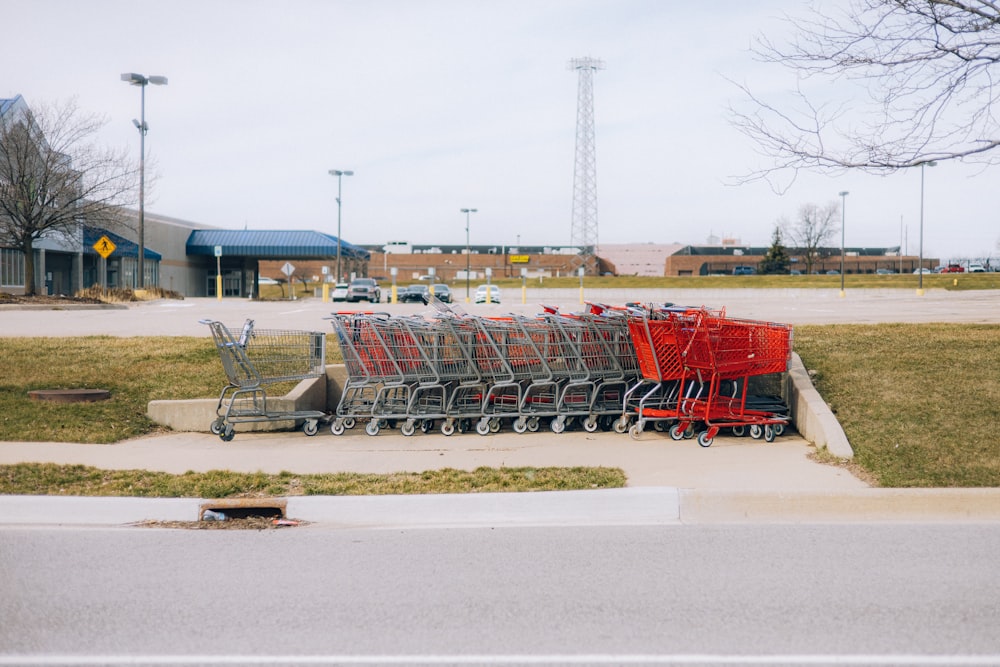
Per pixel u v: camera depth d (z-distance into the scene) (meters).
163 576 5.81
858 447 9.14
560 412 10.88
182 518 7.51
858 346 13.37
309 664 4.34
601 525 7.23
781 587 5.54
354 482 8.20
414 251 121.50
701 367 10.13
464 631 4.79
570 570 5.93
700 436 9.93
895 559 6.14
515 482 8.12
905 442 9.04
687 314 10.19
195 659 4.40
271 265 108.88
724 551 6.39
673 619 4.96
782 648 4.54
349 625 4.88
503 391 11.60
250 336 11.07
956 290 58.72
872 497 7.46
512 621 4.94
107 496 7.74
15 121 37.53
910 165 9.42
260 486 8.07
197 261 65.56
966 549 6.41
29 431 10.43
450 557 6.26
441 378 10.99
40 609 5.14
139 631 4.79
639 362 10.62
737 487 7.90
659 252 119.25
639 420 10.52
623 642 4.62
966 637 4.70
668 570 5.92
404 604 5.23
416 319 11.09
